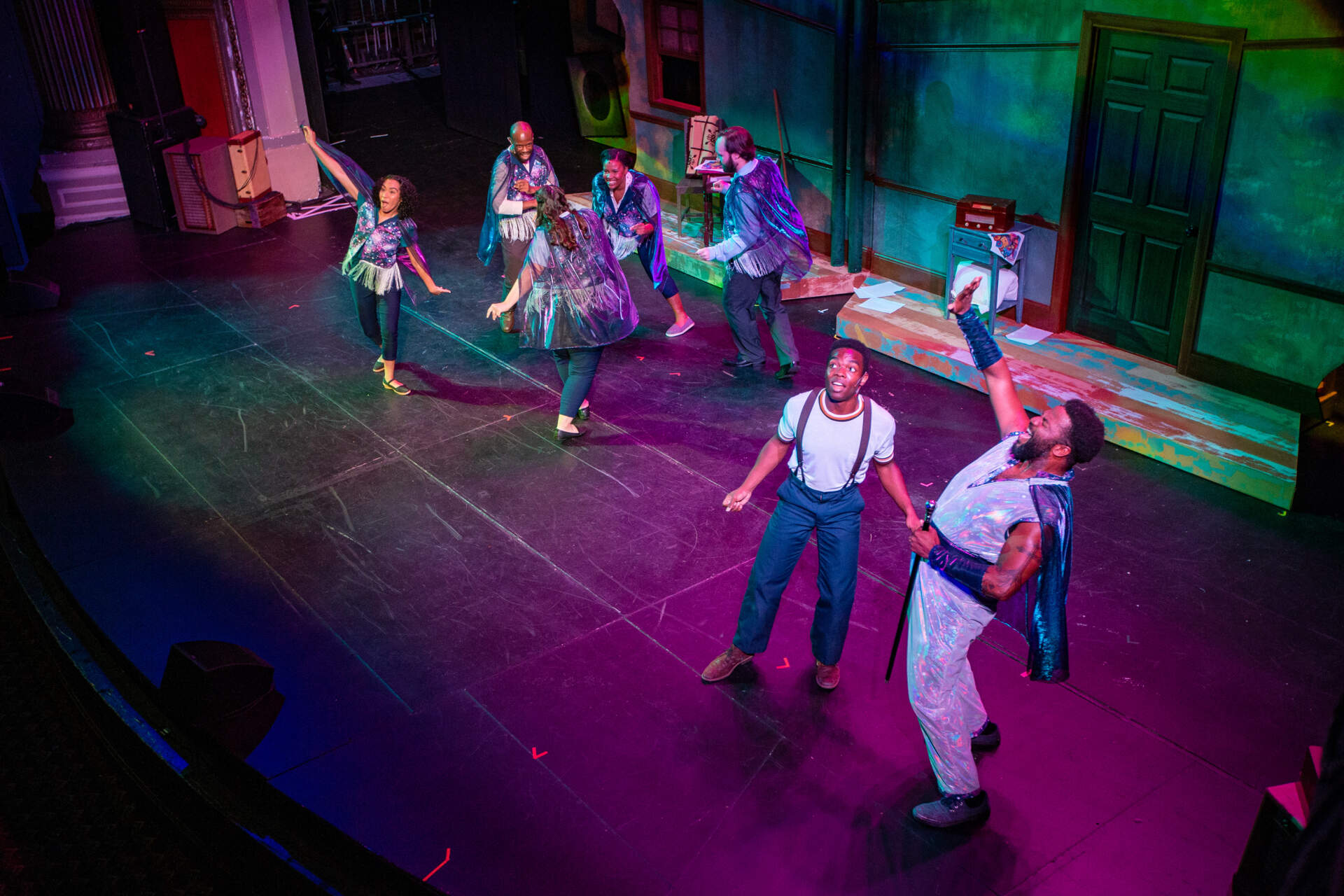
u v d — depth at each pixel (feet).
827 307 26.50
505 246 24.94
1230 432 19.02
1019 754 13.20
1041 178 22.39
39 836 10.75
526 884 11.62
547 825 12.40
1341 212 17.84
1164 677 14.29
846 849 11.98
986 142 23.21
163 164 32.37
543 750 13.51
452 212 33.86
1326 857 6.25
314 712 14.20
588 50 39.58
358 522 18.43
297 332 25.98
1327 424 17.15
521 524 18.26
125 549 17.78
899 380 22.71
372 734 13.83
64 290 28.68
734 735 13.69
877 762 13.20
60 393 23.12
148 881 10.14
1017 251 22.40
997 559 10.84
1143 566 16.52
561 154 38.42
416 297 27.89
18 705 12.91
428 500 19.02
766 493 18.93
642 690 14.48
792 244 21.97
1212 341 20.49
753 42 27.61
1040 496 10.67
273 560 17.44
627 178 23.32
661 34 31.01
